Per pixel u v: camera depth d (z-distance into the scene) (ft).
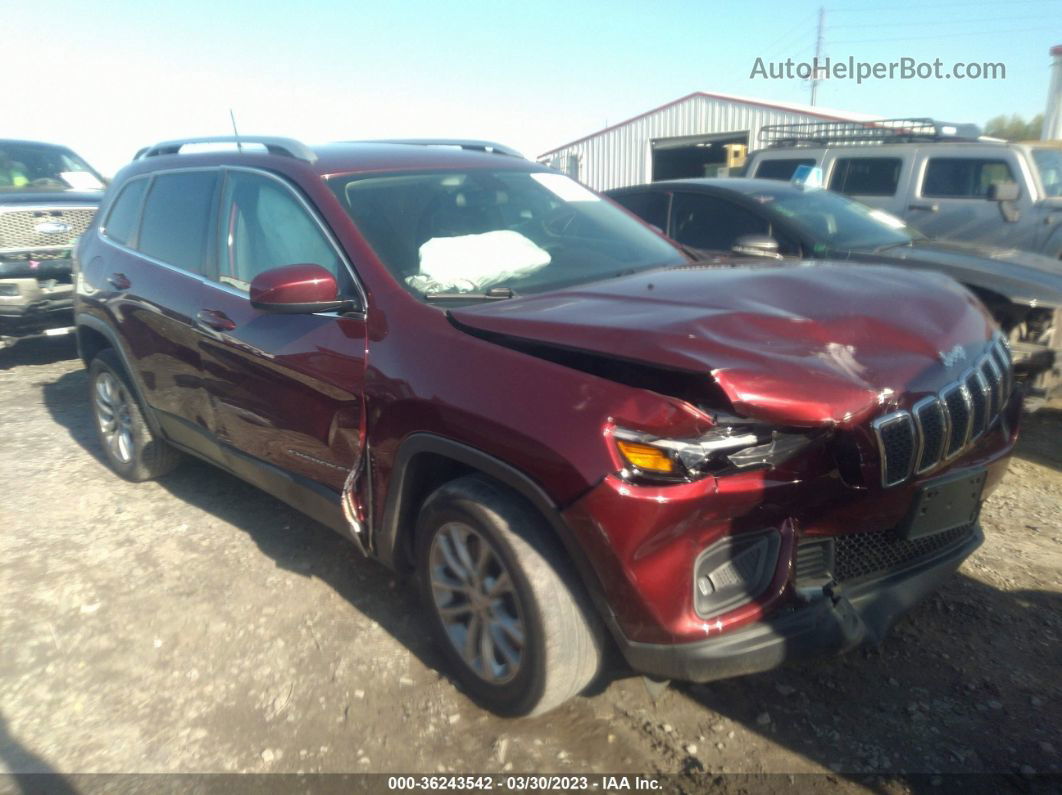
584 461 7.55
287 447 11.35
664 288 9.52
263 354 11.19
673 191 22.59
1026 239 25.96
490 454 8.32
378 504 9.92
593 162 85.87
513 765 8.53
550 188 13.21
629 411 7.45
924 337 8.79
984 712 9.09
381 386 9.48
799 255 19.67
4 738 9.09
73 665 10.37
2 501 15.40
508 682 8.82
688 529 7.48
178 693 9.77
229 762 8.64
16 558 13.14
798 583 8.12
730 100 73.10
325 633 10.88
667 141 79.00
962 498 9.01
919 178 28.35
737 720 9.09
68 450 18.24
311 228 11.12
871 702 9.30
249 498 15.25
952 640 10.39
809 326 8.35
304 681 9.92
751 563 7.96
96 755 8.79
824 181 30.63
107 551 13.29
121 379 15.38
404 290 9.94
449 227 11.30
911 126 31.68
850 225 20.33
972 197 27.27
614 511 7.44
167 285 13.47
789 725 8.98
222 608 11.54
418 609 11.39
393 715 9.29
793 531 7.98
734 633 7.72
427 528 9.43
